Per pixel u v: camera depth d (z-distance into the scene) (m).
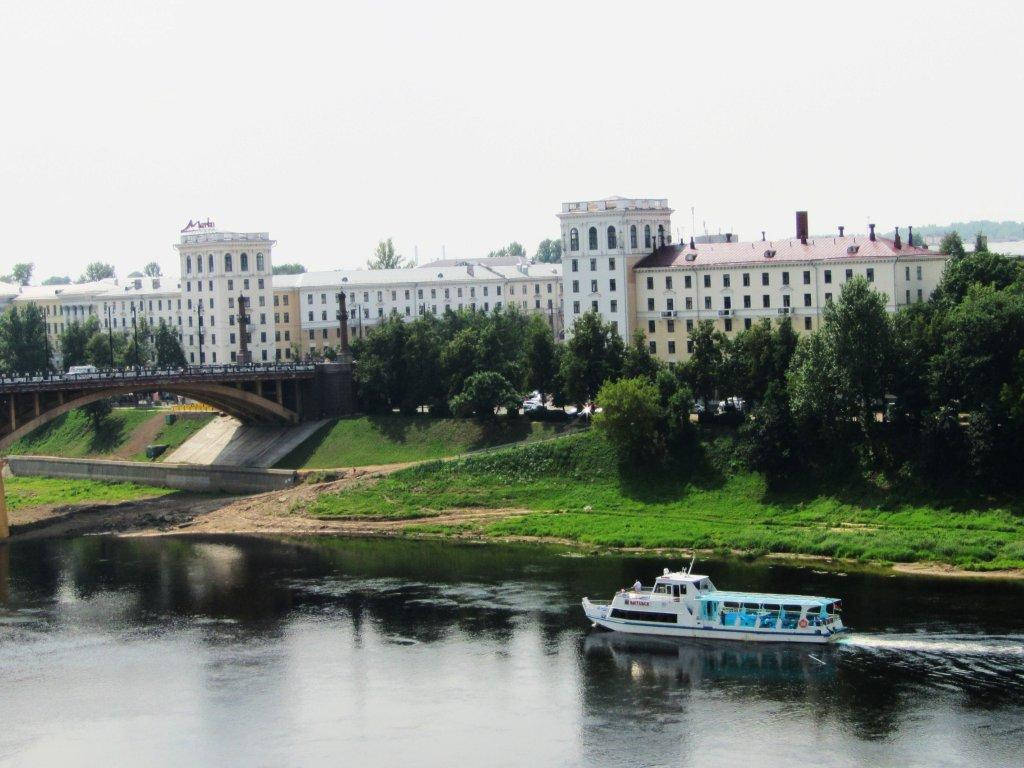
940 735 84.81
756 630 105.44
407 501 167.12
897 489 142.50
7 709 96.25
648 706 92.25
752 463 151.12
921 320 153.00
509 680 98.75
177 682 101.06
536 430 182.75
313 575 135.25
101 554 152.88
